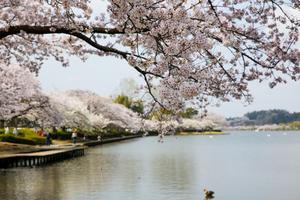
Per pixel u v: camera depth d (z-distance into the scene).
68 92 75.88
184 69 7.75
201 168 32.44
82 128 65.88
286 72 8.72
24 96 31.20
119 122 80.50
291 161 38.66
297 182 25.25
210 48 7.55
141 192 21.05
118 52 8.67
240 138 105.19
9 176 25.75
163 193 20.94
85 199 18.91
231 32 8.34
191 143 75.88
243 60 8.87
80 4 8.98
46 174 27.08
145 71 8.34
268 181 25.58
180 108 8.26
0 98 27.09
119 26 8.35
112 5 8.13
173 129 9.92
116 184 23.42
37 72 13.98
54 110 43.03
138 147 61.00
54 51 13.47
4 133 45.62
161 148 58.94
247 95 9.13
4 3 10.78
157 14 7.49
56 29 8.87
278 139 98.44
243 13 8.56
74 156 41.75
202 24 7.74
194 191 21.58
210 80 8.62
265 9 8.49
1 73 26.73
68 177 25.94
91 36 8.73
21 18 11.01
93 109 76.12
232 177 27.28
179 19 7.35
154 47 8.27
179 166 33.94
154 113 9.86
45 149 39.62
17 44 13.17
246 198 20.11
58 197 19.08
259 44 8.52
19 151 35.22
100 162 36.53
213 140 90.75
